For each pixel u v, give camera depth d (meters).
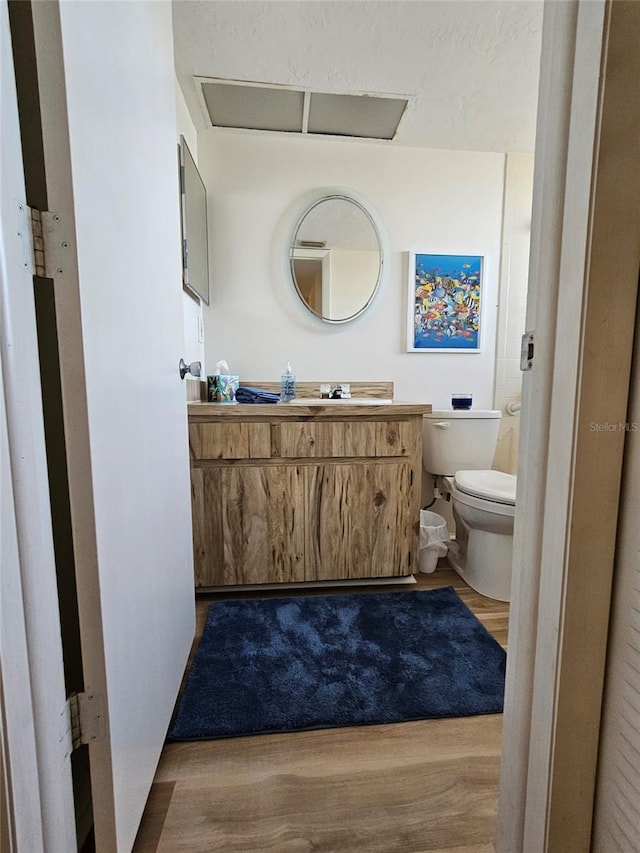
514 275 2.19
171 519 1.09
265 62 1.48
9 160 0.51
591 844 0.59
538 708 0.61
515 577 0.67
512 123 1.85
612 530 0.54
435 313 2.16
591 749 0.58
